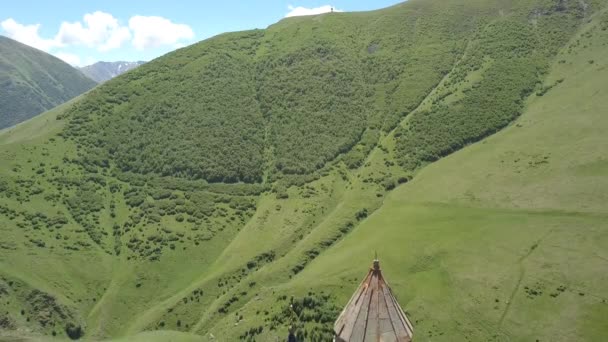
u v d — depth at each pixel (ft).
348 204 286.46
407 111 367.04
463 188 261.65
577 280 180.65
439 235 224.94
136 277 255.91
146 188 319.68
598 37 375.86
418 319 182.60
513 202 236.43
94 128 357.61
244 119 376.48
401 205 268.41
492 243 209.67
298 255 248.93
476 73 379.35
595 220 206.69
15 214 271.69
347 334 59.16
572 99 311.88
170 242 276.82
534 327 168.35
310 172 329.93
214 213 302.04
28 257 248.32
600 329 161.27
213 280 247.09
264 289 222.07
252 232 282.36
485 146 300.81
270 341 184.55
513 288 184.85
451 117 341.41
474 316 178.19
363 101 385.70
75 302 236.22
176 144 349.41
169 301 241.14
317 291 203.31
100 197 306.14
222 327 207.00
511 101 341.82
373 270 61.05
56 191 299.58
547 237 204.74
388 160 323.78
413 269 207.82
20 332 208.33
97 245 271.90
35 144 331.77
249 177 333.42
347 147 346.33
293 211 293.84
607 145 248.52
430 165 310.45
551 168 249.55
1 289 223.30
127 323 234.58
